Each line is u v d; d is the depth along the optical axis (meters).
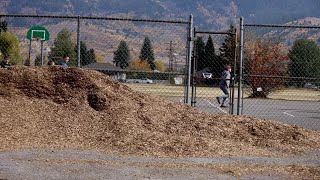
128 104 12.94
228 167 9.15
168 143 10.91
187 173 8.55
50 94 13.18
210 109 23.47
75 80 13.62
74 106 12.73
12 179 7.67
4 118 11.71
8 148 10.00
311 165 9.62
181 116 12.80
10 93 12.98
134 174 8.32
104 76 14.18
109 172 8.41
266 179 8.31
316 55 34.38
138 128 11.88
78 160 9.30
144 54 26.78
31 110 12.37
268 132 12.23
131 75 24.58
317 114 24.75
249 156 10.30
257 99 37.69
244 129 12.35
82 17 15.27
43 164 8.80
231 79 16.53
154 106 13.08
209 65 40.22
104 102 12.88
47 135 11.26
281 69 37.16
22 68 13.96
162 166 9.05
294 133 12.27
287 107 30.05
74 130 11.66
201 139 11.34
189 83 15.43
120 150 10.45
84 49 30.03
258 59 37.66
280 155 10.57
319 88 34.06
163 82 29.69
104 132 11.60
